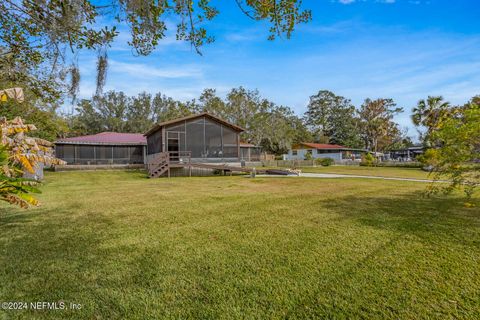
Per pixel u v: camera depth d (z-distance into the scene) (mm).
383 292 2193
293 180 11852
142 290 2277
